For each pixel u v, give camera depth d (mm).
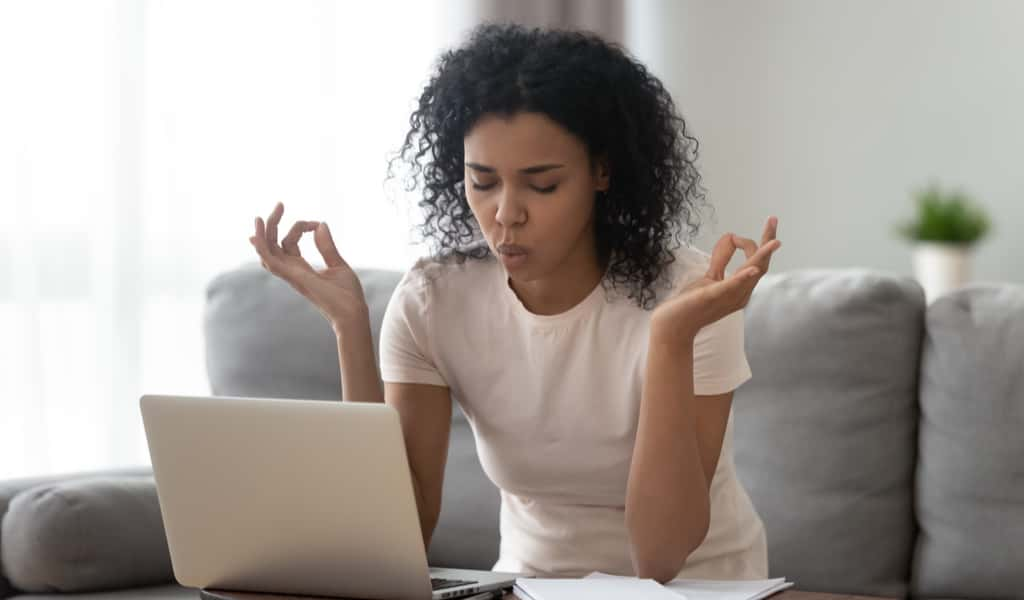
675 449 1453
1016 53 3775
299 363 2354
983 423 2020
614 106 1509
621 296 1608
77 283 3033
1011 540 1985
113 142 3066
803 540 2090
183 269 3203
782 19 4133
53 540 1930
